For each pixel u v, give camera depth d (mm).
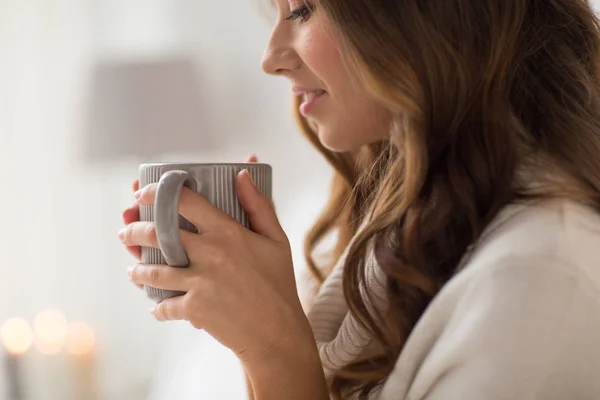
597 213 639
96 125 2031
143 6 2213
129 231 650
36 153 2238
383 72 623
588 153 655
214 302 626
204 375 1370
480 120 641
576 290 561
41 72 2230
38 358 2117
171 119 2029
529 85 671
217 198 637
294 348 640
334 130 698
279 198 2082
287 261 647
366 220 782
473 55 634
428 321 612
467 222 645
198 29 2176
